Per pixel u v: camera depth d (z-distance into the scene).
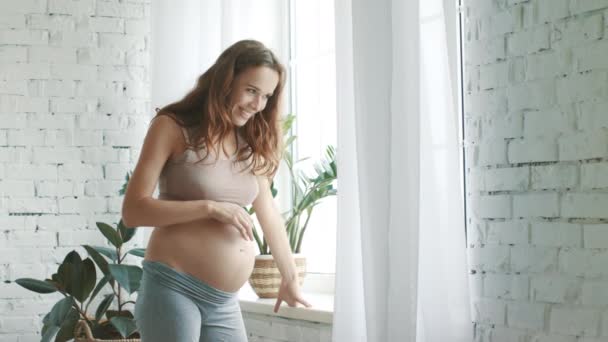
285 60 3.63
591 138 2.05
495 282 2.31
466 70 2.41
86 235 3.72
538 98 2.18
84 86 3.75
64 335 3.09
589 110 2.05
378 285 2.27
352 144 2.46
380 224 2.27
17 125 3.67
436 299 2.27
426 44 2.31
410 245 2.20
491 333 2.32
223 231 2.14
